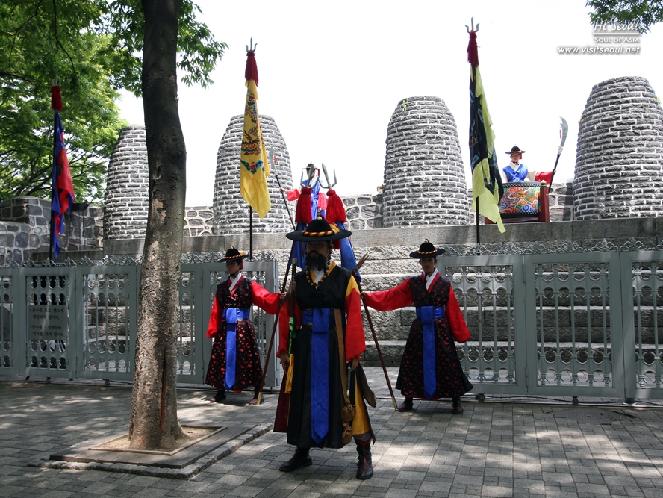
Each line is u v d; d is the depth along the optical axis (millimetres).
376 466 4660
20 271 9023
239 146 17062
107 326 8602
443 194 15102
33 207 15312
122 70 12570
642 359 6746
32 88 17312
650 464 4641
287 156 17609
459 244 12180
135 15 10648
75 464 4676
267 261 7887
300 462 4633
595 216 14438
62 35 12430
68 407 7105
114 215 17984
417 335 6480
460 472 4492
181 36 11000
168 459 4688
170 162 5359
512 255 7016
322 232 4484
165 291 5219
